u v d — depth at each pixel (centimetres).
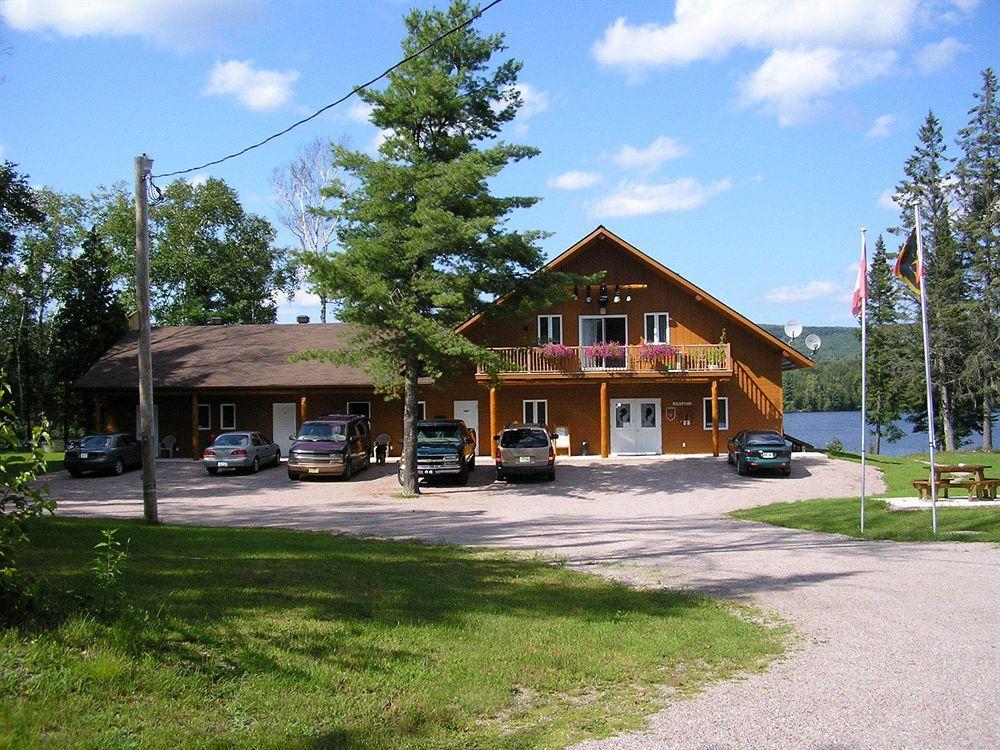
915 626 861
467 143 2420
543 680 660
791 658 741
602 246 3456
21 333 5400
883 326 5866
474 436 3070
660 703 615
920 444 7631
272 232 6097
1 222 3544
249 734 502
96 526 1363
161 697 535
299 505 2195
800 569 1210
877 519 1739
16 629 589
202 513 2009
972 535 1526
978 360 5100
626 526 1766
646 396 3478
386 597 892
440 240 2248
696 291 3353
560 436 3422
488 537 1584
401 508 2127
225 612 746
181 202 5706
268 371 3472
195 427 3391
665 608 935
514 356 3312
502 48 2467
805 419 12794
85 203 5762
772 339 3359
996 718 583
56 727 474
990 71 5169
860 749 526
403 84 2386
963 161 5294
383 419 3566
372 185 2330
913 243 1648
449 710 579
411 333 2311
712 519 1903
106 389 3409
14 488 632
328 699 573
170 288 5769
